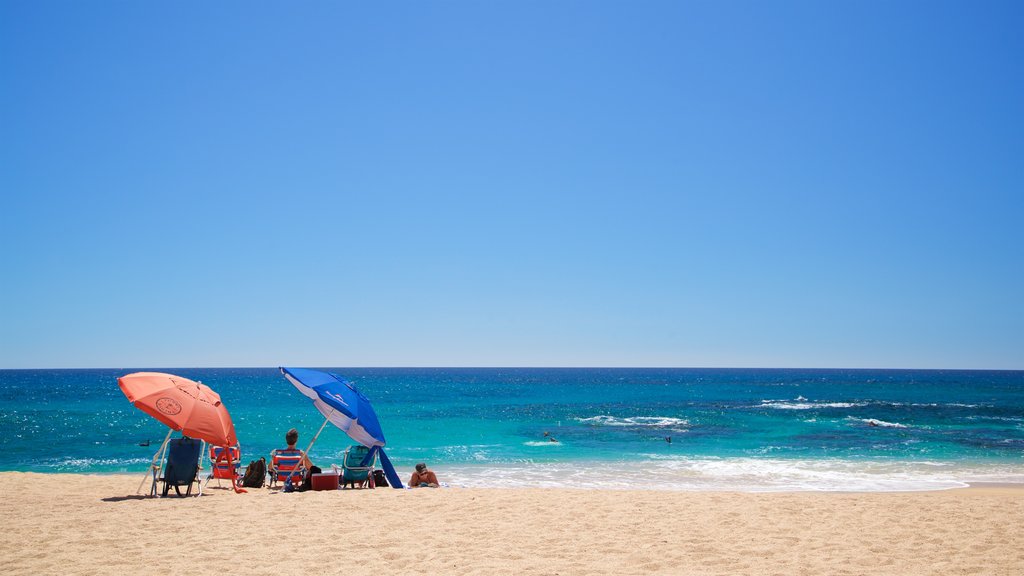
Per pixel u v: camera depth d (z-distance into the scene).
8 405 48.25
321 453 23.33
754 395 72.31
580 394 74.88
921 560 6.81
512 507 9.86
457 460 21.56
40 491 11.47
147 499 10.23
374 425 12.24
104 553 6.71
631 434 30.05
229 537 7.53
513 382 124.44
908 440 27.30
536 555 6.91
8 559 6.41
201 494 10.74
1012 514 9.77
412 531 8.02
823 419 38.16
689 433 30.45
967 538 7.95
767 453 23.48
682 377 169.50
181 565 6.27
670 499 10.94
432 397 67.38
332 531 7.94
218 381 123.06
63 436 28.06
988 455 22.66
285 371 12.04
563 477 17.86
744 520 9.02
